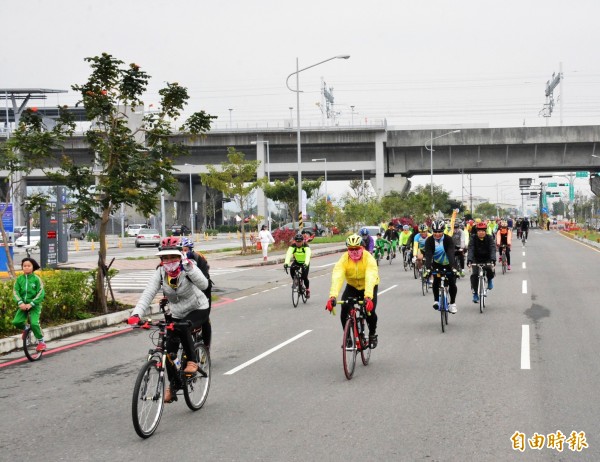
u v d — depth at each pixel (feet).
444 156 255.91
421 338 37.01
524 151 246.27
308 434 20.22
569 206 417.69
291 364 30.99
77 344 39.14
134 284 72.74
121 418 22.89
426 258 38.81
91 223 48.34
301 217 123.24
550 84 284.41
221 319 47.67
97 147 47.96
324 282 76.74
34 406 24.89
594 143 239.09
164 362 21.58
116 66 47.75
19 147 46.73
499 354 31.99
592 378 26.71
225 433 20.61
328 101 290.56
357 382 26.94
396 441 19.35
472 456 18.03
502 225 78.02
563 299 53.31
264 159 252.42
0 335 38.55
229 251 139.13
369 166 254.27
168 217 292.61
